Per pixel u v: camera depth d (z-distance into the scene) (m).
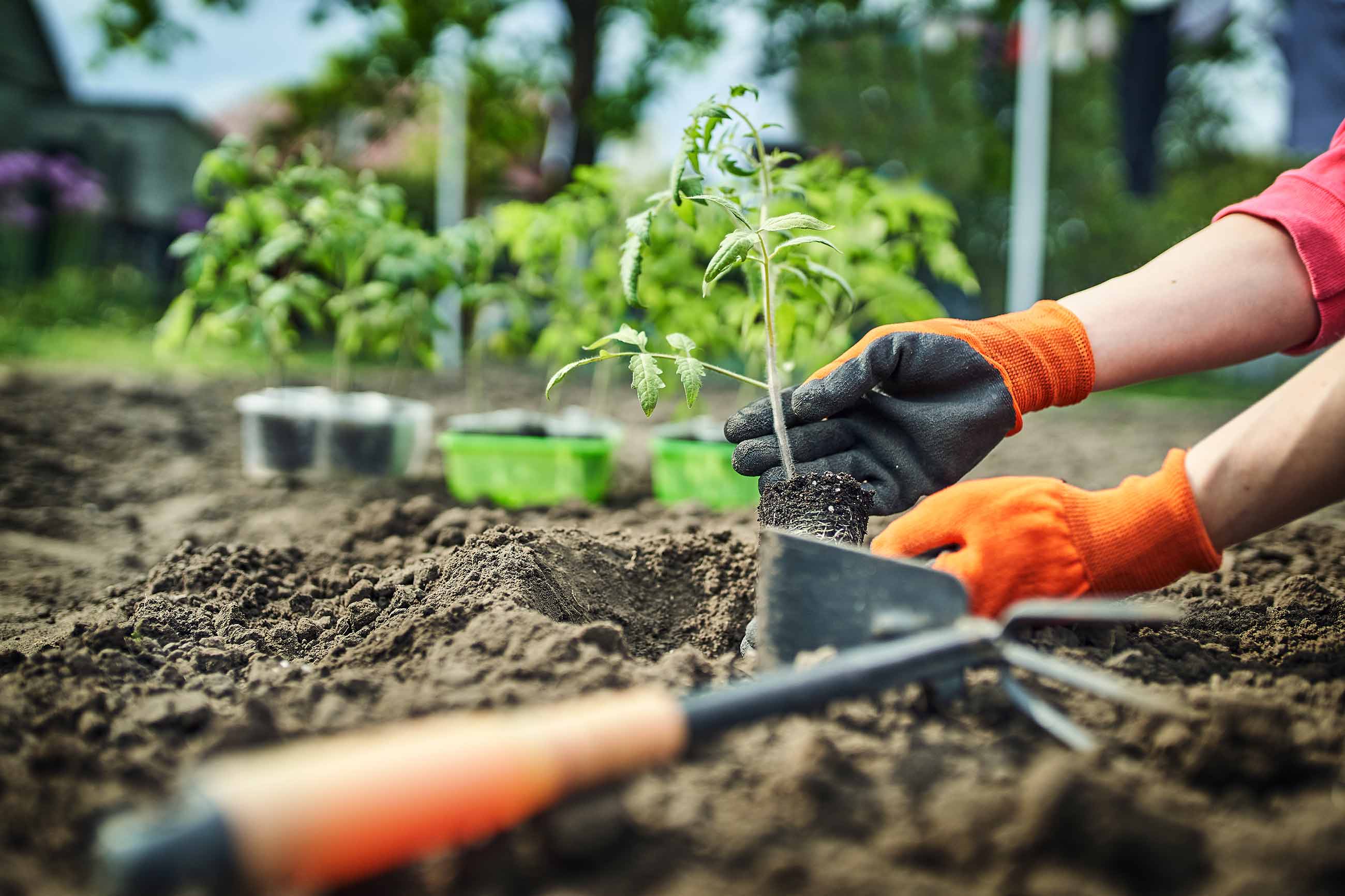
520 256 3.69
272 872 0.71
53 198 12.76
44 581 2.54
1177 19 8.52
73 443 4.35
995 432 1.68
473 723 1.05
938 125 11.50
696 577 2.10
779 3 10.30
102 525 3.22
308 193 3.80
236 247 3.59
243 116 20.22
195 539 2.89
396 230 3.58
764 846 0.97
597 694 1.27
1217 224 1.78
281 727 1.20
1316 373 1.49
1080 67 11.80
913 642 1.13
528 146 11.82
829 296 2.67
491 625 1.44
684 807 1.02
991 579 1.49
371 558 2.45
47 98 17.31
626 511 3.10
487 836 0.96
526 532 2.02
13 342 8.05
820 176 3.01
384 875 0.93
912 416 1.69
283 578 2.18
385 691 1.31
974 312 12.34
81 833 1.03
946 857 0.95
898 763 1.12
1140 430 6.21
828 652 1.30
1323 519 3.30
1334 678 1.46
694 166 1.87
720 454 3.22
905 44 11.23
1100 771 1.05
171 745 1.22
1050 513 1.52
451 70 9.68
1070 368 1.67
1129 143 8.74
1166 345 1.69
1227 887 0.90
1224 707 1.13
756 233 1.63
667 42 10.12
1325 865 0.91
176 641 1.69
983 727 1.22
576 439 3.56
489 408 6.18
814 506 1.61
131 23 9.98
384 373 7.85
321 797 0.73
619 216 3.44
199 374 6.96
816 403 1.70
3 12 15.83
